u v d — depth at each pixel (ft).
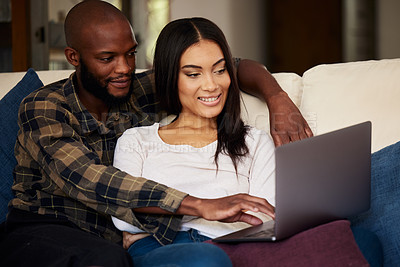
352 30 15.60
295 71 16.30
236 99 5.43
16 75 6.30
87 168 4.86
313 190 4.10
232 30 15.06
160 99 5.57
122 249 4.20
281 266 3.96
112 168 4.86
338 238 3.97
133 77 5.71
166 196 4.62
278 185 3.87
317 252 3.93
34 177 5.37
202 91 5.21
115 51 5.39
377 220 4.94
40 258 4.38
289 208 3.97
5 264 4.57
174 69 5.27
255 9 15.70
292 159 3.91
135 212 4.91
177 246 4.11
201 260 3.87
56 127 5.13
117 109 5.77
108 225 5.31
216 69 5.22
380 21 15.34
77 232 4.64
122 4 12.36
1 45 12.00
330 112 5.82
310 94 6.01
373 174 5.15
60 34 11.72
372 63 5.97
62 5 11.64
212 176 5.20
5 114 5.71
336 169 4.25
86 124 5.43
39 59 11.75
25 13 11.69
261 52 16.16
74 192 4.90
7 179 5.55
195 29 5.22
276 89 5.68
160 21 12.98
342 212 4.41
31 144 5.15
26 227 4.96
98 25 5.36
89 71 5.47
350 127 4.34
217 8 14.60
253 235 4.23
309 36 16.10
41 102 5.25
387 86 5.76
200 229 5.00
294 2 16.02
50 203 5.21
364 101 5.76
